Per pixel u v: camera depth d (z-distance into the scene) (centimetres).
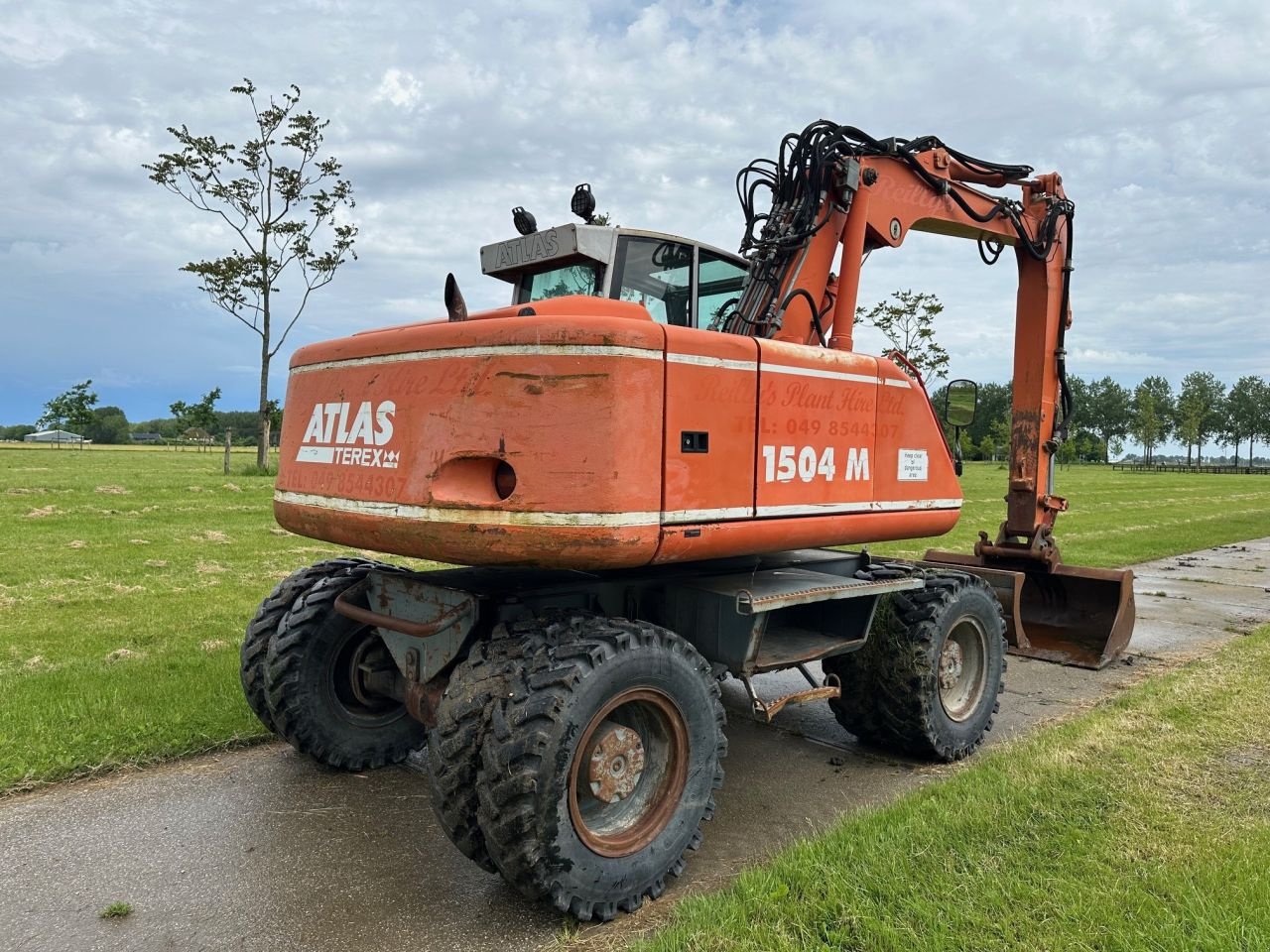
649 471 320
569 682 307
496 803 300
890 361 456
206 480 2403
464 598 361
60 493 1842
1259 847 350
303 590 462
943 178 598
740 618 384
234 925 307
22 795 411
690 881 350
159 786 427
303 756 473
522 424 308
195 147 2638
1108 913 300
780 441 377
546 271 453
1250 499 3031
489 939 304
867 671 491
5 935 298
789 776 468
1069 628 738
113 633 686
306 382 393
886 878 323
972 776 430
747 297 468
